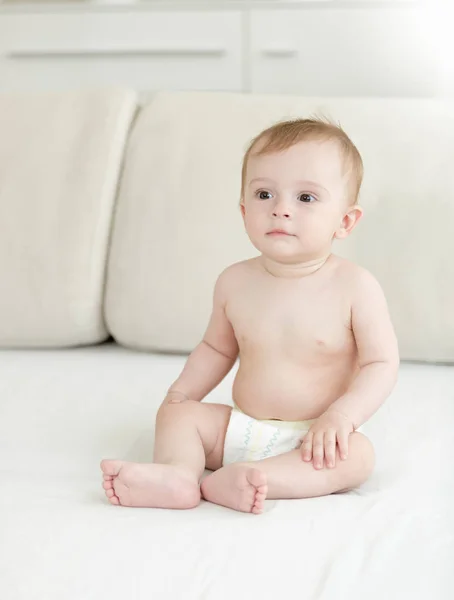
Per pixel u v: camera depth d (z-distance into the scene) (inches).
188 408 43.3
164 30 95.2
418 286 59.4
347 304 42.5
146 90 97.2
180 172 64.7
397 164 61.9
